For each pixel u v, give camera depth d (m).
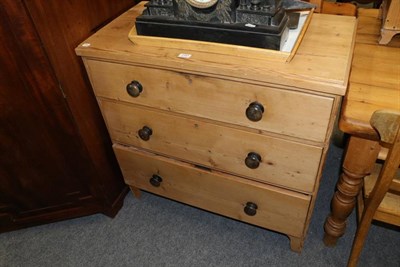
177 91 0.99
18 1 0.87
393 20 1.02
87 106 1.19
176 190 1.34
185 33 0.94
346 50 0.88
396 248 1.27
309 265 1.25
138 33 1.00
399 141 0.73
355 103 0.85
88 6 1.09
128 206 1.53
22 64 0.98
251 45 0.88
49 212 1.42
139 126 1.17
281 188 1.09
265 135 0.96
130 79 1.03
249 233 1.38
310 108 0.84
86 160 1.27
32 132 1.14
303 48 0.90
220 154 1.09
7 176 1.25
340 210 1.13
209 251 1.33
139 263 1.31
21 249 1.40
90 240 1.41
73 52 1.08
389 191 0.99
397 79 0.92
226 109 0.95
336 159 1.66
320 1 1.16
